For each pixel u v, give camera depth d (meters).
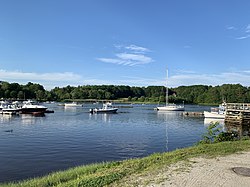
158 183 9.59
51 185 11.98
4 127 42.50
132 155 23.05
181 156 14.03
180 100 156.25
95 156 22.50
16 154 22.92
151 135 35.22
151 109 106.75
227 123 49.31
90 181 10.38
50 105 131.88
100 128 42.59
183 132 38.50
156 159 13.81
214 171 11.02
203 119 61.50
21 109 70.62
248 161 12.82
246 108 47.62
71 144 27.91
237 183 9.55
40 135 34.19
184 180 9.86
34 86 177.00
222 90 148.12
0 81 156.00
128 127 44.41
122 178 10.49
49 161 20.62
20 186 12.59
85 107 115.38
